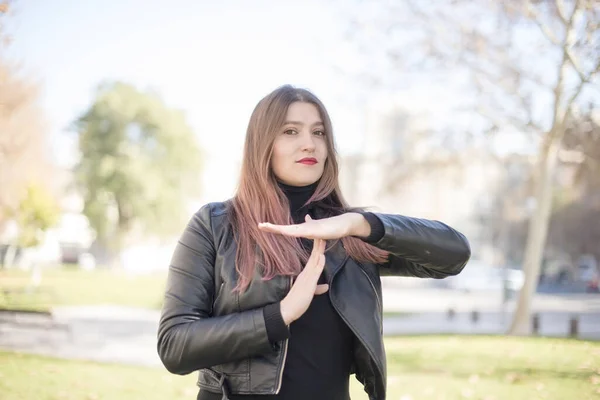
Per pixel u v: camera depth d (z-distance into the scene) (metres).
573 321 12.58
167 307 1.84
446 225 1.91
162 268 54.28
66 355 8.55
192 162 48.09
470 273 34.75
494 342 10.19
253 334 1.67
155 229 46.81
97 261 59.25
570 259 54.12
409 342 10.45
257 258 1.84
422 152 17.22
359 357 1.91
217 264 1.89
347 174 48.88
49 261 55.69
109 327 12.95
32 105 17.62
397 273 2.11
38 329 11.66
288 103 1.99
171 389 6.22
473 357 8.45
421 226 1.83
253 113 2.03
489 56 12.69
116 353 9.23
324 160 2.05
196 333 1.72
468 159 16.48
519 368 7.36
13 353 8.12
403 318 17.25
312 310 1.86
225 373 1.81
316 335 1.85
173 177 47.59
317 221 1.69
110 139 46.03
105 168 44.91
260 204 1.90
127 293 23.88
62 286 25.48
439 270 1.92
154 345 10.34
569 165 14.93
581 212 43.66
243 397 1.80
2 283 25.16
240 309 1.83
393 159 19.14
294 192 2.05
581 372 6.91
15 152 21.92
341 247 1.96
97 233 46.78
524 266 13.59
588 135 12.98
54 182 41.16
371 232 1.75
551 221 46.09
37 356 7.98
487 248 63.59
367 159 40.38
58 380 6.34
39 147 22.83
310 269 1.73
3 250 44.12
